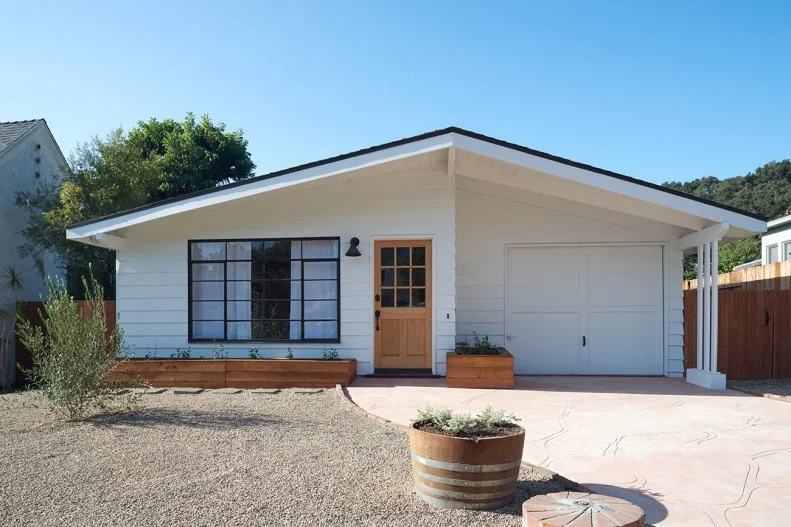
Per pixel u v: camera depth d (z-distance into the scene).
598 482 4.50
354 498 4.16
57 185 15.88
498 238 10.31
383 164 8.74
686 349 10.09
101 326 7.21
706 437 5.81
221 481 4.53
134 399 7.39
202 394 8.46
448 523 3.74
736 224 8.23
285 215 9.66
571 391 8.43
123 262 9.83
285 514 3.88
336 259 9.61
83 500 4.15
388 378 9.34
